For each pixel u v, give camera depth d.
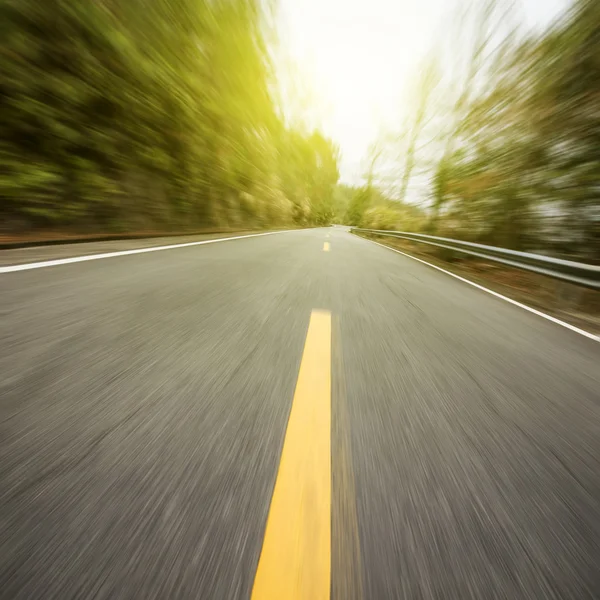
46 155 4.90
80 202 5.43
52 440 1.05
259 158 17.33
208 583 0.73
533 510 1.00
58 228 5.10
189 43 8.90
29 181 4.53
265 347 1.95
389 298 3.68
